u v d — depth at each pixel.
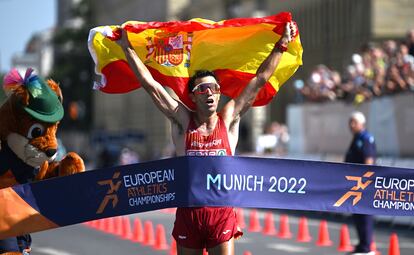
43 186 16.98
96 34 18.05
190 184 16.88
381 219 50.28
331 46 104.50
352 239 40.59
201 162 16.88
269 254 34.78
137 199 17.03
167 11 165.62
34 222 16.95
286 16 17.53
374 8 93.44
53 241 40.62
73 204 17.03
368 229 32.59
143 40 18.53
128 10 195.25
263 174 17.27
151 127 169.00
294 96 112.06
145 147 171.62
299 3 114.12
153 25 17.61
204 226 16.92
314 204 17.66
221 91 19.02
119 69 18.69
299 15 114.44
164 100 17.31
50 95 18.52
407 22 93.19
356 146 33.28
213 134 17.05
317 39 108.94
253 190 17.19
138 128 179.50
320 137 61.41
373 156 33.22
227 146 17.11
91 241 40.62
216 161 16.92
